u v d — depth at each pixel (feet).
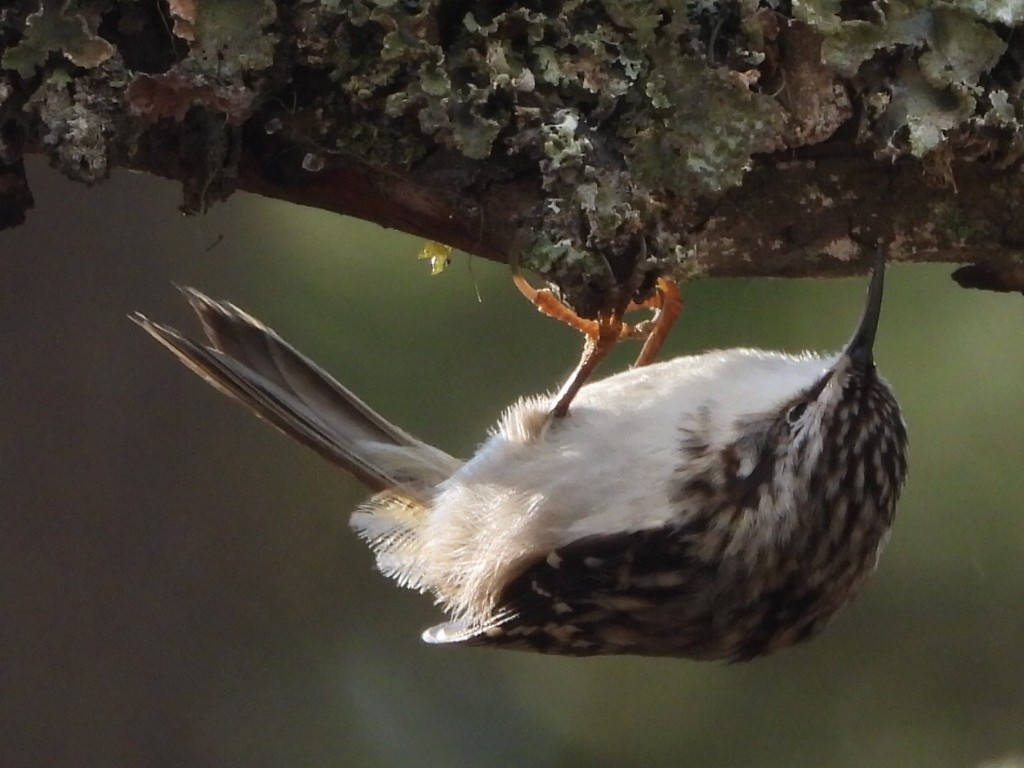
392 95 18.70
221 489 35.86
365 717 36.01
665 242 19.19
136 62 18.63
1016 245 20.17
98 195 34.86
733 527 22.08
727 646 23.70
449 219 19.79
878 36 18.83
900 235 20.12
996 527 33.06
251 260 33.32
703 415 22.41
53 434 34.78
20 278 34.58
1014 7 18.79
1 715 34.27
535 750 36.73
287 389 26.04
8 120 18.57
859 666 35.76
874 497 22.21
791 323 30.66
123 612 35.17
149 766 34.88
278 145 19.42
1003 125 18.92
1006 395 31.65
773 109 18.98
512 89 18.71
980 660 34.76
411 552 25.91
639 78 18.93
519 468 23.49
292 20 18.54
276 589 36.27
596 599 23.03
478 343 31.89
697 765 36.40
